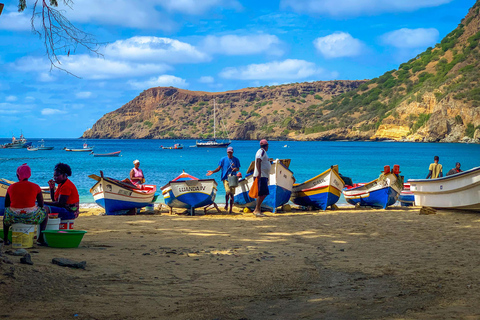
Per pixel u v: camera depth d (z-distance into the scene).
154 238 8.87
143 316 4.12
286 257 7.11
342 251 7.67
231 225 11.06
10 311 4.00
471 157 69.69
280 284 5.46
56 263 5.67
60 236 7.01
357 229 10.37
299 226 10.93
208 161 56.56
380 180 15.23
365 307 4.45
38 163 52.03
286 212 14.54
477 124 158.62
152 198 14.98
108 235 9.17
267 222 11.67
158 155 77.94
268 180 13.34
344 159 64.38
